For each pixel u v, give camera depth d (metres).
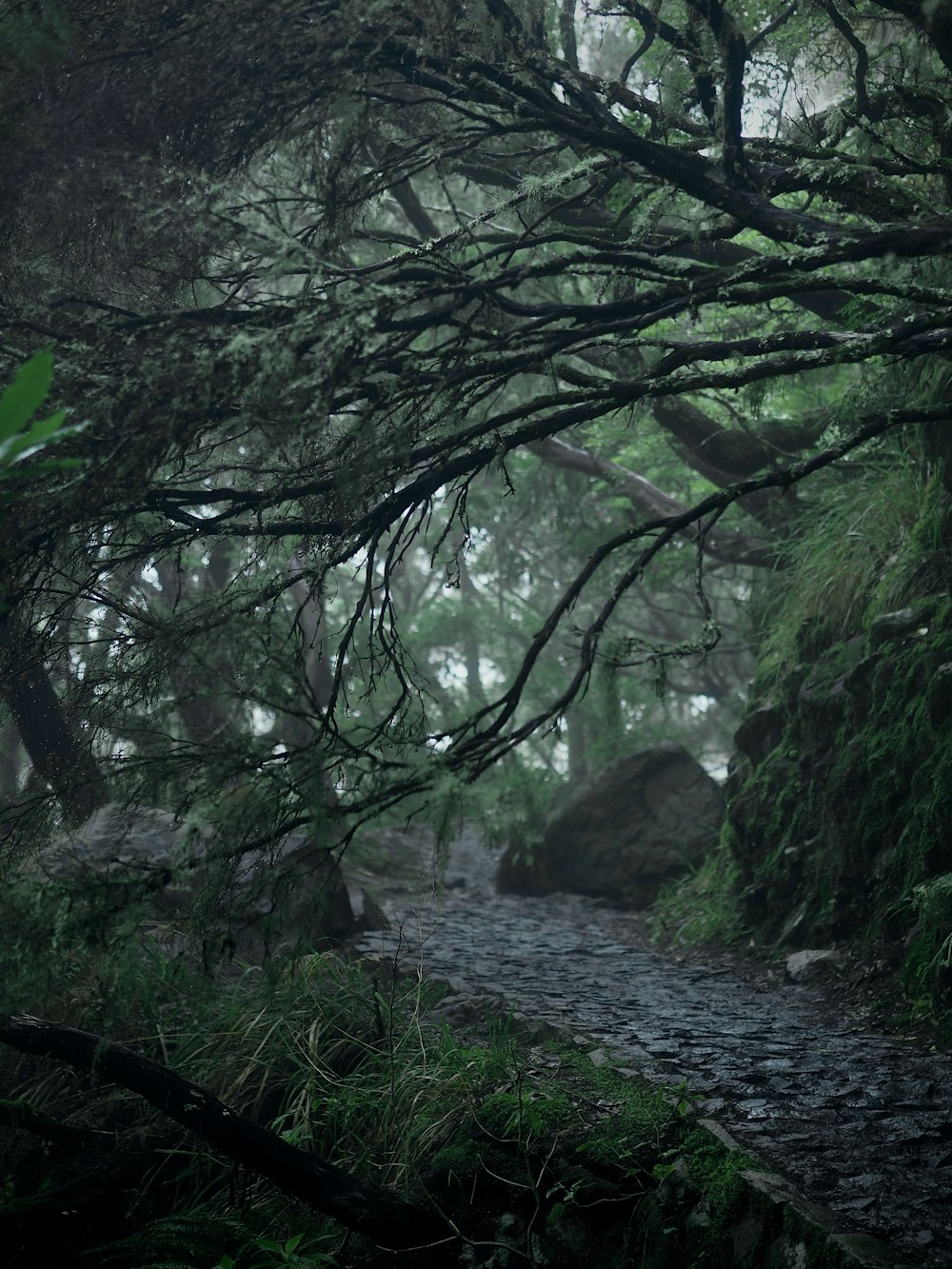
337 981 5.91
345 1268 4.33
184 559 5.84
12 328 3.86
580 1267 4.00
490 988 6.81
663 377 4.33
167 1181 4.93
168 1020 5.45
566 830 12.30
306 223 5.04
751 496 10.43
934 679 6.74
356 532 4.15
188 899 5.86
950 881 5.97
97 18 3.94
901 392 6.39
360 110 3.96
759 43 6.17
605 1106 4.61
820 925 7.62
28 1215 4.61
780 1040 5.65
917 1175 3.90
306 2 3.93
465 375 3.86
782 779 8.70
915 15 4.25
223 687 3.89
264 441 3.81
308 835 3.70
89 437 3.54
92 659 4.20
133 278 4.11
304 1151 4.34
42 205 3.88
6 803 4.40
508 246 4.21
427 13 4.02
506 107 4.21
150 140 4.02
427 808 3.65
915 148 5.55
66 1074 5.38
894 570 7.96
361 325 3.42
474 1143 4.49
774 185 4.51
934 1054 5.36
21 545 3.68
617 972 7.74
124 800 3.96
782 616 9.96
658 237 6.10
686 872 11.56
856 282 4.17
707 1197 3.85
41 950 3.45
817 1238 3.41
